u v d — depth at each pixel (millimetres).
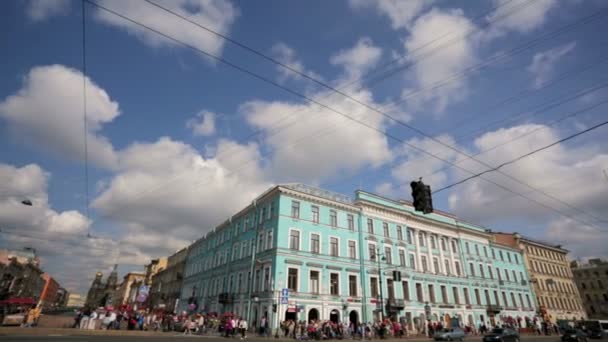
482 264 56000
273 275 34000
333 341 28344
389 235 44500
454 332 32812
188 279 63875
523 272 63625
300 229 37344
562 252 76062
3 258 86500
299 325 29984
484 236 59188
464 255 53781
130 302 107375
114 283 167375
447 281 48625
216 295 46875
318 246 37844
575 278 86812
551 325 52500
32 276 109438
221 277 47219
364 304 37688
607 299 80312
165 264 101688
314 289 35531
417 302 43000
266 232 38438
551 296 66312
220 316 40125
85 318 26484
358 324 34531
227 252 48000
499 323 52219
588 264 86875
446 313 45844
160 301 78562
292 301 33281
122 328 30891
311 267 36031
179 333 28516
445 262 50469
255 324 34500
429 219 50625
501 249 61812
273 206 38750
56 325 30156
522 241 67375
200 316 31844
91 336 20281
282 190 37844
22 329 19688
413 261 45844
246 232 43781
